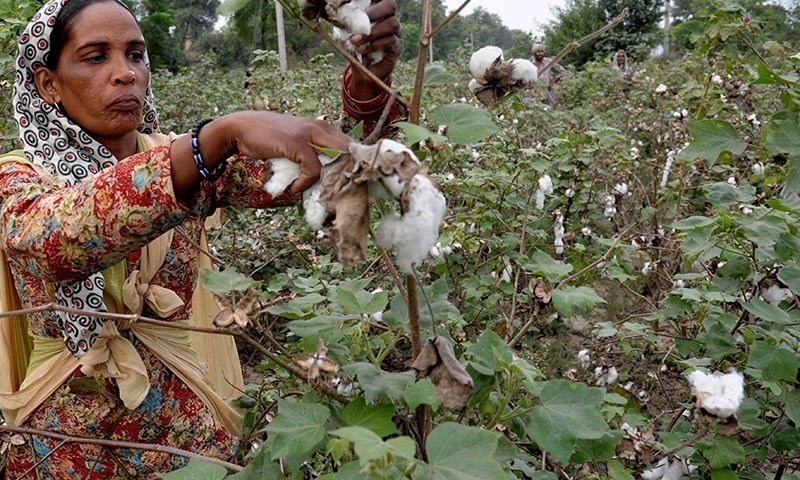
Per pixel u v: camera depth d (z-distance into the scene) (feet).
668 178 15.28
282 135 3.67
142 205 4.07
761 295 6.70
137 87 5.16
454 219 10.18
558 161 12.03
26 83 5.02
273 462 4.69
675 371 9.27
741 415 6.24
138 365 5.23
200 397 5.75
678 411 7.45
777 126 7.02
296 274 9.60
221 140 3.96
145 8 52.21
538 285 5.70
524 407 4.48
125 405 5.18
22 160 4.85
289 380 6.85
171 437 5.60
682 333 8.33
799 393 5.97
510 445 4.49
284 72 22.22
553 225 11.21
